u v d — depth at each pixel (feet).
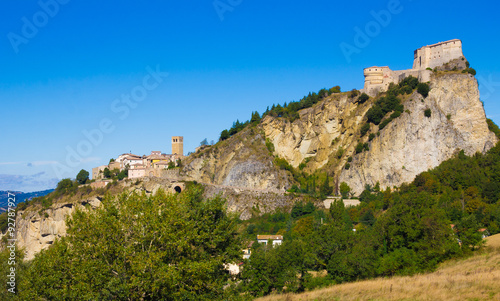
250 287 271.08
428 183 536.83
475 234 286.05
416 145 609.42
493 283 185.16
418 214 298.97
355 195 625.00
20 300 180.45
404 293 195.00
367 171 627.87
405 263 272.92
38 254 192.75
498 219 384.27
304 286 273.13
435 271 259.39
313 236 302.66
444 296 178.91
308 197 612.70
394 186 599.16
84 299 164.35
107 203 190.90
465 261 266.57
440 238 281.74
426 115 615.16
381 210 520.83
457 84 629.10
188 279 175.83
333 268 273.95
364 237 294.46
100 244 173.37
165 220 180.45
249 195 636.48
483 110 625.41
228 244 198.80
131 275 169.68
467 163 570.05
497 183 493.77
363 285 229.45
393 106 643.45
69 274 174.70
